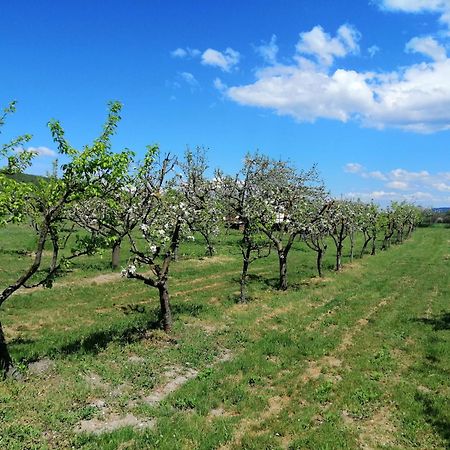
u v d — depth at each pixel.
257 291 30.16
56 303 25.20
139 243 49.12
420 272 41.19
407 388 14.45
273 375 15.60
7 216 14.36
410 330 21.41
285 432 11.62
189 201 22.02
